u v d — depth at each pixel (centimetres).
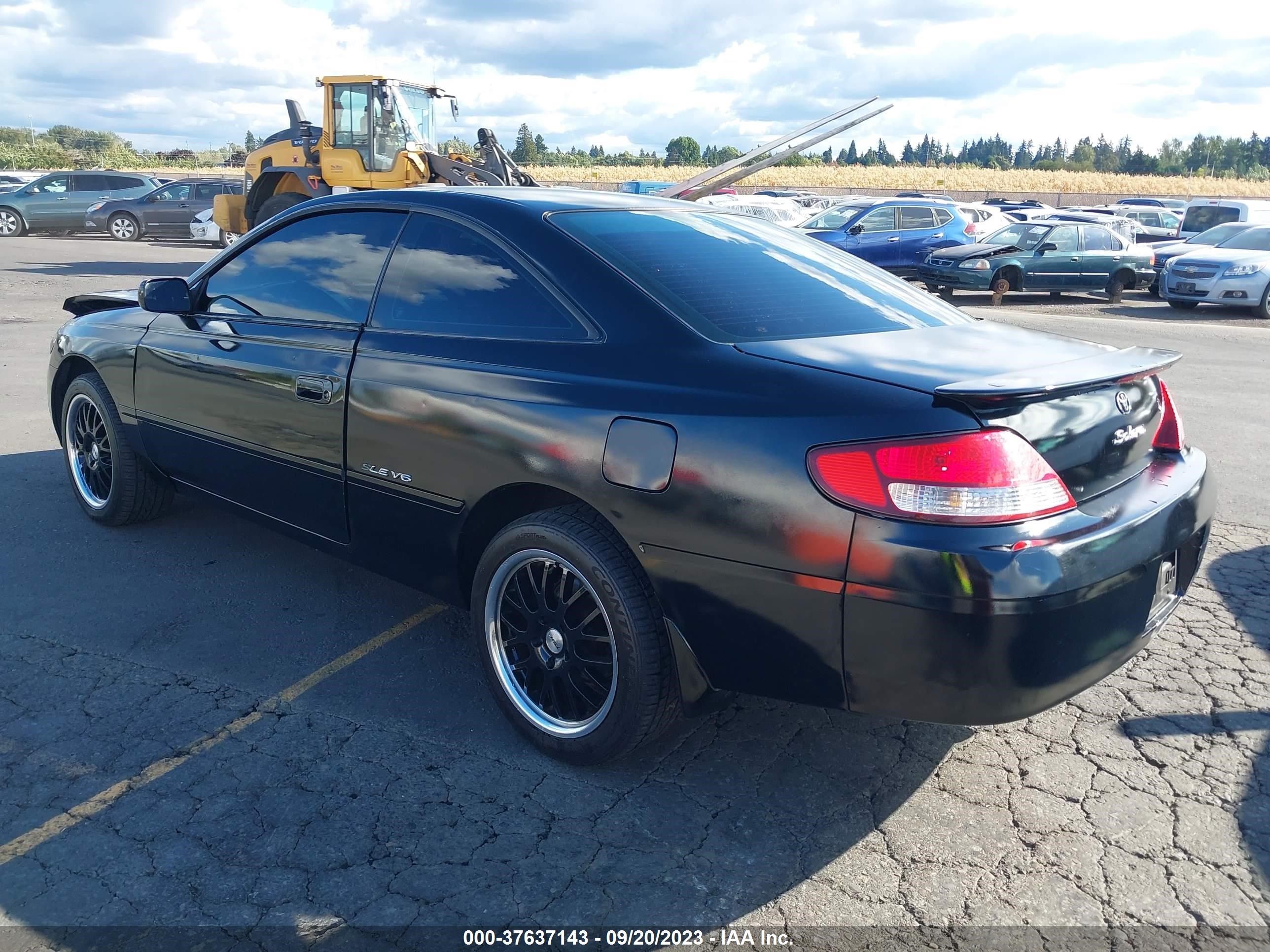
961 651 221
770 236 352
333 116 1612
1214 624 395
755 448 239
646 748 302
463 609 325
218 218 1848
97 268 1838
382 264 338
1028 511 226
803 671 243
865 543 225
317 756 292
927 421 225
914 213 1916
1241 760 298
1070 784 285
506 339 294
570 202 329
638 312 275
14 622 374
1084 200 5322
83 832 255
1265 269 1623
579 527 274
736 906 234
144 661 347
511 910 231
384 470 319
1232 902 238
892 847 257
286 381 347
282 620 383
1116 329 1445
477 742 303
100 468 469
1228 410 823
